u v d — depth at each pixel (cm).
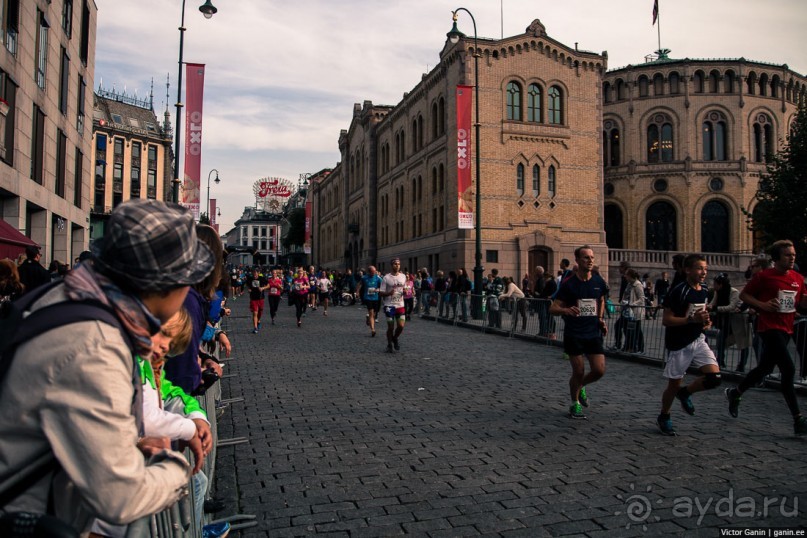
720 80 3969
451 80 3200
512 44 3144
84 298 152
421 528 375
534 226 3141
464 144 2280
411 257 3859
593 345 670
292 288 2095
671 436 598
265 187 8250
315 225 7612
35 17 2017
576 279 676
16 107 1848
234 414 694
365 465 503
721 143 3997
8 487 145
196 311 336
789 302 606
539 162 3186
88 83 2961
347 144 5606
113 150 5891
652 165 4009
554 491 439
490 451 542
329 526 379
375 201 4784
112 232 162
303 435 600
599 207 3288
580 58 3275
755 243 3781
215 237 369
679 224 3953
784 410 731
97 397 142
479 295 1959
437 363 1113
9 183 1783
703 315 566
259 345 1387
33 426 142
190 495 284
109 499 142
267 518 393
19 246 1545
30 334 141
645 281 2648
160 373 238
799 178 2319
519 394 816
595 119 3312
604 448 552
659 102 4019
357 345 1398
